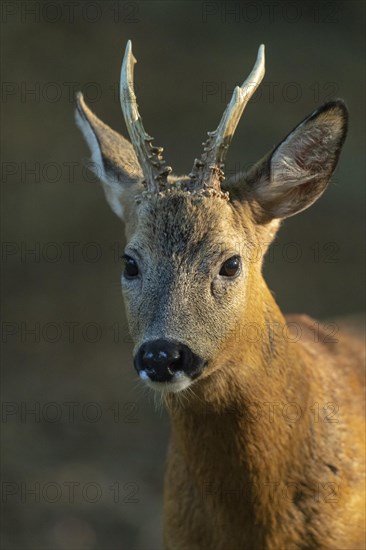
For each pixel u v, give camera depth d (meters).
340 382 11.09
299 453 10.13
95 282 22.34
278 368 10.05
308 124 10.05
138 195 10.37
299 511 10.16
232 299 9.59
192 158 27.20
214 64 32.12
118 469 17.20
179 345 9.16
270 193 10.23
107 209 24.78
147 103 29.52
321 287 22.66
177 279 9.48
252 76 9.89
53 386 19.16
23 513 16.06
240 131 28.89
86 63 30.11
